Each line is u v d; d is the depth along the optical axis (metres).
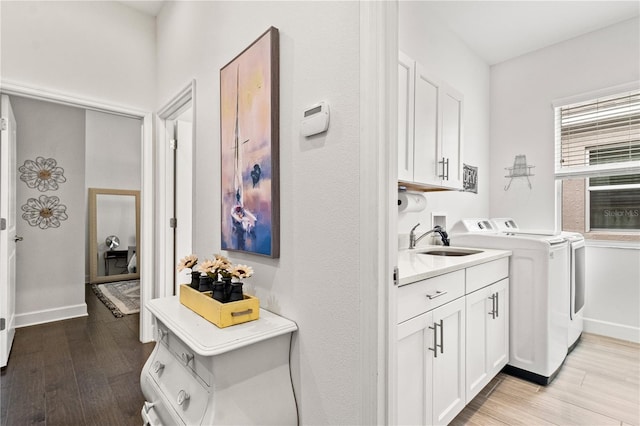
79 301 3.39
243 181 1.51
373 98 0.96
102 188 5.18
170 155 2.76
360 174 0.98
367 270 0.96
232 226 1.61
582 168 3.08
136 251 5.42
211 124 1.88
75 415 1.70
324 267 1.11
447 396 1.60
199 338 1.11
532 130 3.33
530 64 3.35
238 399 1.11
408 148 1.96
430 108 2.18
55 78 2.28
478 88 3.42
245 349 1.14
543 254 2.11
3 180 2.23
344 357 1.04
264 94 1.36
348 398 1.03
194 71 2.09
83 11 2.41
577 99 3.04
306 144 1.19
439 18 2.82
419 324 1.39
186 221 2.79
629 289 2.86
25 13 2.18
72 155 3.42
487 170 3.60
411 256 2.06
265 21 1.42
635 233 2.88
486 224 2.96
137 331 2.93
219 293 1.29
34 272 3.17
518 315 2.22
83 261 3.43
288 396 1.23
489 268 2.01
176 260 2.74
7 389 1.94
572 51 3.09
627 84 2.79
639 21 2.75
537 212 3.30
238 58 1.55
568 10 2.69
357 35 1.01
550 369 2.10
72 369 2.19
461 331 1.71
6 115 2.24
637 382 2.14
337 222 1.07
